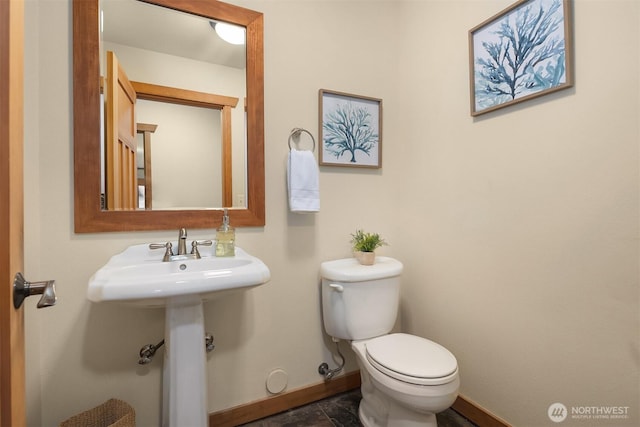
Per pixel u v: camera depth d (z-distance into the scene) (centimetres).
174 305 95
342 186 165
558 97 107
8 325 45
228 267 116
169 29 129
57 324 110
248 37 140
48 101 107
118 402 111
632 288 90
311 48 155
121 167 120
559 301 107
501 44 124
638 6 88
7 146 46
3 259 45
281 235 149
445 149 151
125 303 86
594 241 98
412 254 171
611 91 94
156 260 119
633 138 89
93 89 113
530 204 116
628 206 91
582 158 100
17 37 51
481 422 133
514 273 121
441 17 152
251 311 142
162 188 127
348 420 141
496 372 128
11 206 46
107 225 116
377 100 173
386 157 179
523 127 118
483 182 133
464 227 142
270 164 146
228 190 138
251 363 142
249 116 140
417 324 168
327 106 159
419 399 105
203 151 134
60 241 110
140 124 124
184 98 131
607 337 95
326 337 159
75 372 112
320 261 158
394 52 179
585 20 99
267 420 141
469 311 140
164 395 114
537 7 111
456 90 145
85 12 112
